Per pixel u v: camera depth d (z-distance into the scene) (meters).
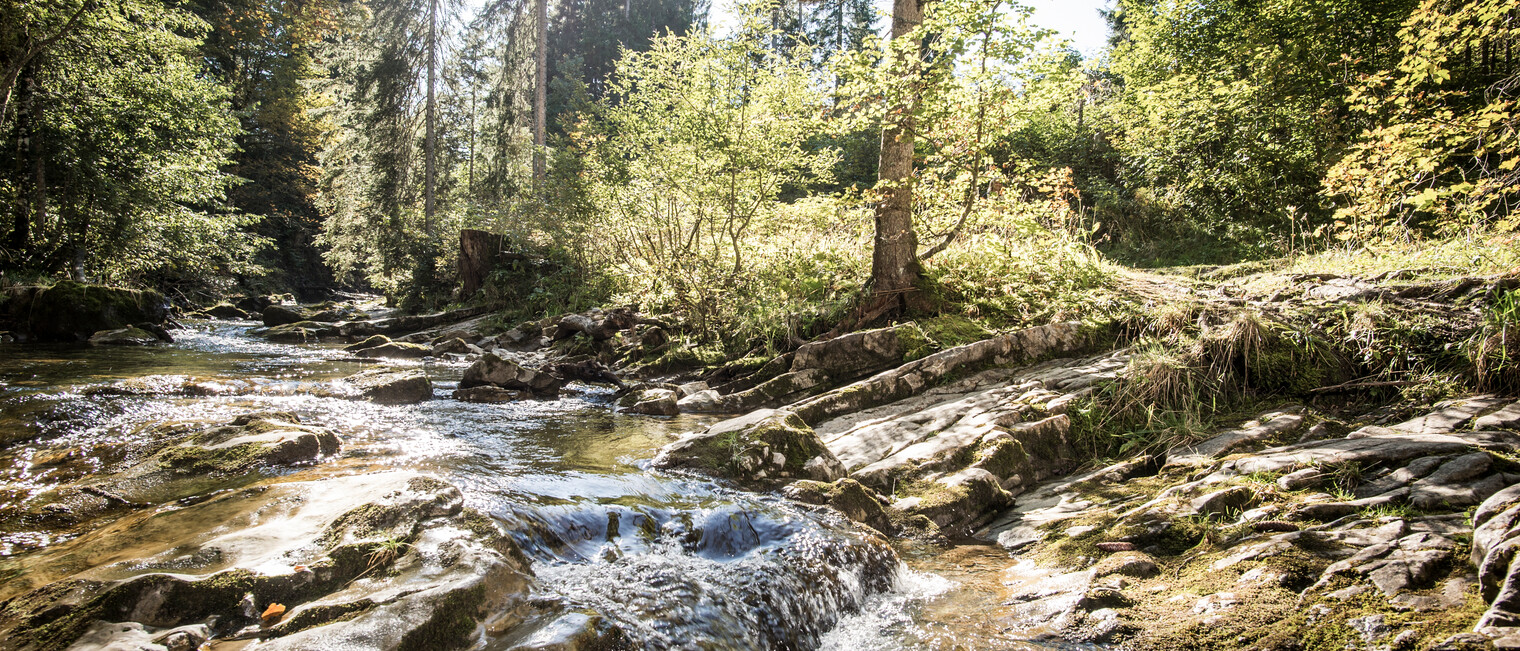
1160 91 13.70
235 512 3.35
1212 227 12.52
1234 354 5.95
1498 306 5.43
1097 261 9.47
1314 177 11.48
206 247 17.84
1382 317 5.89
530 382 8.38
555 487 4.04
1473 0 8.38
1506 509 3.01
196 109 16.34
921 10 8.77
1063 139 16.25
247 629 2.44
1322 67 11.44
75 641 2.26
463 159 26.64
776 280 10.47
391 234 22.72
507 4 25.38
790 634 3.11
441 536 2.99
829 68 8.41
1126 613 3.17
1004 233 9.94
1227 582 3.23
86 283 12.32
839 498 4.40
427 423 6.29
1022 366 7.14
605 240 14.72
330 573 2.76
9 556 3.08
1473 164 9.45
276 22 28.62
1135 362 6.09
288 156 29.45
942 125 8.18
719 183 10.16
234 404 6.33
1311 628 2.80
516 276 16.11
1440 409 4.87
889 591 3.70
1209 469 4.56
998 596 3.55
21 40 13.54
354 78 25.09
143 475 4.11
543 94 25.36
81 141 14.56
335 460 4.71
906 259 8.95
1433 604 2.76
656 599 2.93
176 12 16.11
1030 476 5.19
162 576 2.55
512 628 2.51
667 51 10.26
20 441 4.91
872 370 7.77
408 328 14.98
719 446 5.07
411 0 24.19
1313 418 5.18
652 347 10.33
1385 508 3.57
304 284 30.23
